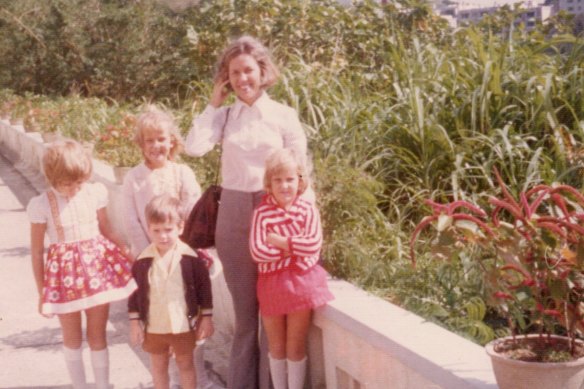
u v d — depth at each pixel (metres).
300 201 3.85
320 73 7.61
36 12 21.16
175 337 3.98
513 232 2.60
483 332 3.82
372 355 3.50
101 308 4.20
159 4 19.61
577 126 5.55
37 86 21.95
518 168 5.39
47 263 4.14
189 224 4.19
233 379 4.19
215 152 5.94
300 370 3.97
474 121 5.65
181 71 18.56
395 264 4.62
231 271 4.09
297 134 4.07
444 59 6.61
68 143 4.14
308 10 11.53
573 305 2.62
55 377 4.70
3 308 5.98
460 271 4.32
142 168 4.47
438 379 3.00
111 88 20.58
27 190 11.36
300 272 3.82
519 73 6.17
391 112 6.03
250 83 3.96
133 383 4.58
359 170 4.91
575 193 2.55
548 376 2.51
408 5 11.05
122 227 7.50
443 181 5.54
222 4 12.57
